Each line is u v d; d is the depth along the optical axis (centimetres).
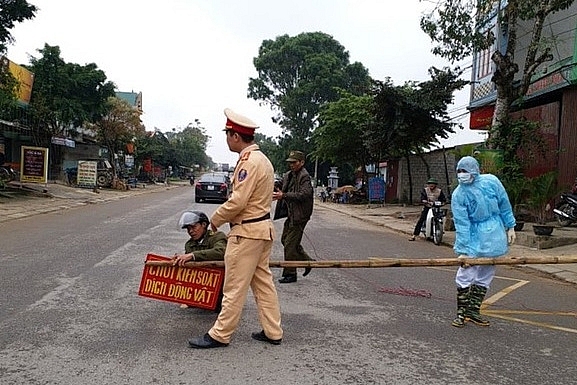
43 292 595
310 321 522
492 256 515
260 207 432
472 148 1515
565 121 1444
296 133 5119
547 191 1219
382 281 739
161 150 5072
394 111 2189
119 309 534
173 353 416
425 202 1278
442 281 756
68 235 1089
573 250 1054
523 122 1434
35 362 389
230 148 444
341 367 400
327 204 2977
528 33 1667
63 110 2562
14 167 2695
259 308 448
